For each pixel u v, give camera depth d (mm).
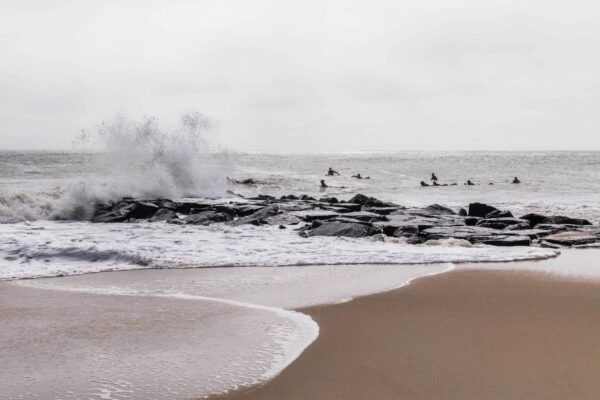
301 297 7793
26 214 17172
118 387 4566
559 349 5500
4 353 5375
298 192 34188
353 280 9047
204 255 11297
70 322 6461
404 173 55062
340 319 6625
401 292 8109
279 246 12578
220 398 4367
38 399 4324
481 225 16031
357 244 13000
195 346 5602
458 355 5332
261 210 17875
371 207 20797
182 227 15914
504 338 5867
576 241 13500
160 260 10648
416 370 4949
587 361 5160
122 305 7297
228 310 7047
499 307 7199
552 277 9297
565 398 4336
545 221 16891
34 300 7547
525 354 5363
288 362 5152
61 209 17812
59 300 7562
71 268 9914
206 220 17062
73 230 14891
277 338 5875
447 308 7156
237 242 13156
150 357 5281
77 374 4848
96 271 9711
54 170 43719
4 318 6609
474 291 8180
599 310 7055
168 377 4781
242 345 5637
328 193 33438
